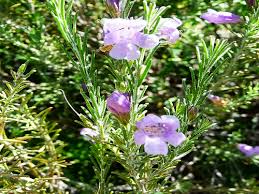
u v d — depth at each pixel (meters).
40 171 0.18
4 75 0.24
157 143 0.13
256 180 0.25
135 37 0.13
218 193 0.23
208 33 0.24
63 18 0.14
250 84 0.22
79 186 0.22
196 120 0.16
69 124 0.25
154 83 0.24
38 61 0.23
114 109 0.14
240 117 0.26
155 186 0.16
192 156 0.24
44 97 0.23
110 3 0.14
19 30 0.24
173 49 0.24
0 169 0.16
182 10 0.24
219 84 0.19
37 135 0.18
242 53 0.18
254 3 0.17
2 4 0.24
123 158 0.15
